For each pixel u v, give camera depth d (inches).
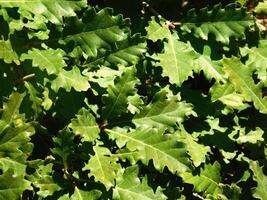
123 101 76.7
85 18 69.9
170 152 75.0
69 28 70.1
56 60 69.2
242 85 89.5
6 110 66.0
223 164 94.4
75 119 72.1
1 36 67.2
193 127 89.0
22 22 70.5
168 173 86.6
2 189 65.5
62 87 72.0
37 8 65.2
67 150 73.4
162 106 78.5
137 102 78.9
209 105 88.6
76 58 72.1
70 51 71.7
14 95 65.7
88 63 75.7
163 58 81.7
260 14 101.0
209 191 86.8
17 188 65.7
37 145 80.3
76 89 71.3
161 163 74.6
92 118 74.6
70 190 75.4
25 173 67.2
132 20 87.7
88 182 76.2
